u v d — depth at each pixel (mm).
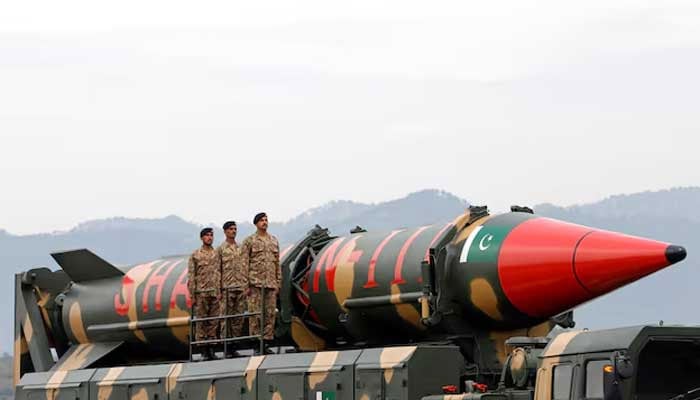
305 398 22531
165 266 27938
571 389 17703
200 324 25969
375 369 21484
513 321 22469
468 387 20453
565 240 21406
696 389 17516
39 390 27406
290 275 25062
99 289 28469
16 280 29234
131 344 28078
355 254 24047
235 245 26031
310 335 25344
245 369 23656
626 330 17266
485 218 22875
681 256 20406
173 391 24891
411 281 22859
